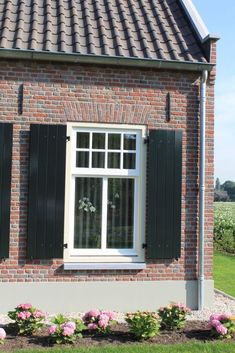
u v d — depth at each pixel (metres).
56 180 5.98
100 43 6.19
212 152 6.41
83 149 6.14
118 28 6.55
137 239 6.23
